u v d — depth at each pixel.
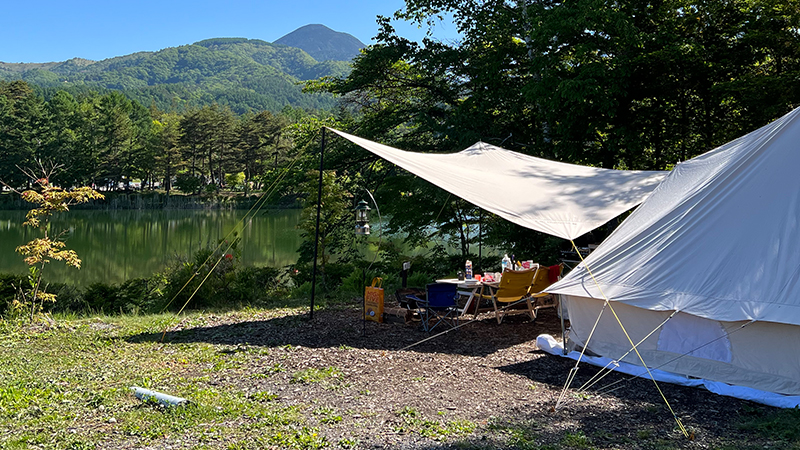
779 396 4.58
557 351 6.15
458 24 15.09
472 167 8.62
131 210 54.66
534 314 7.86
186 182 61.81
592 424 4.17
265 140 65.06
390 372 5.58
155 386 5.12
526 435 3.94
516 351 6.34
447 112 15.38
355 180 16.16
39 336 7.33
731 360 4.92
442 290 7.19
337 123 17.39
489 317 8.12
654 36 11.66
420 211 14.20
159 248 29.84
